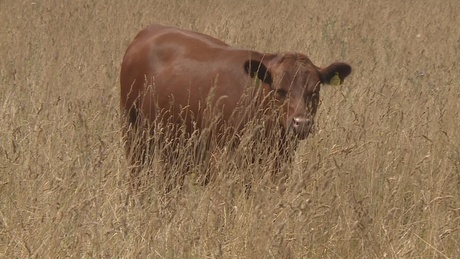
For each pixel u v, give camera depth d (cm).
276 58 2788
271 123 2716
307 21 6138
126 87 3219
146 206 2428
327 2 7469
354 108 3381
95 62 4478
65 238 2219
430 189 2642
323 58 4819
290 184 2453
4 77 4038
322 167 2559
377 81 4091
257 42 5003
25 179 2514
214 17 6112
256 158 2623
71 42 5003
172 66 3016
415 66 4628
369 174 2698
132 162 2969
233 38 5169
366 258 2288
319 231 2392
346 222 2398
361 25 6053
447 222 2470
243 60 2842
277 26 5728
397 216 2520
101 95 3591
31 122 2948
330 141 2894
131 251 2175
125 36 5353
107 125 3106
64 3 6531
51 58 4372
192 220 2362
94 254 2166
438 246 2339
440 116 3161
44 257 2158
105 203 2380
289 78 2700
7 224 2319
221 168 2597
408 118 3256
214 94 2738
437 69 4453
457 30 6344
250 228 2306
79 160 2602
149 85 3041
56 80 3997
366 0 7644
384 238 2328
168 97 2977
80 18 5759
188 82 2927
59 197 2378
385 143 2891
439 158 2878
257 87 2766
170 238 2239
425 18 6731
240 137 2686
